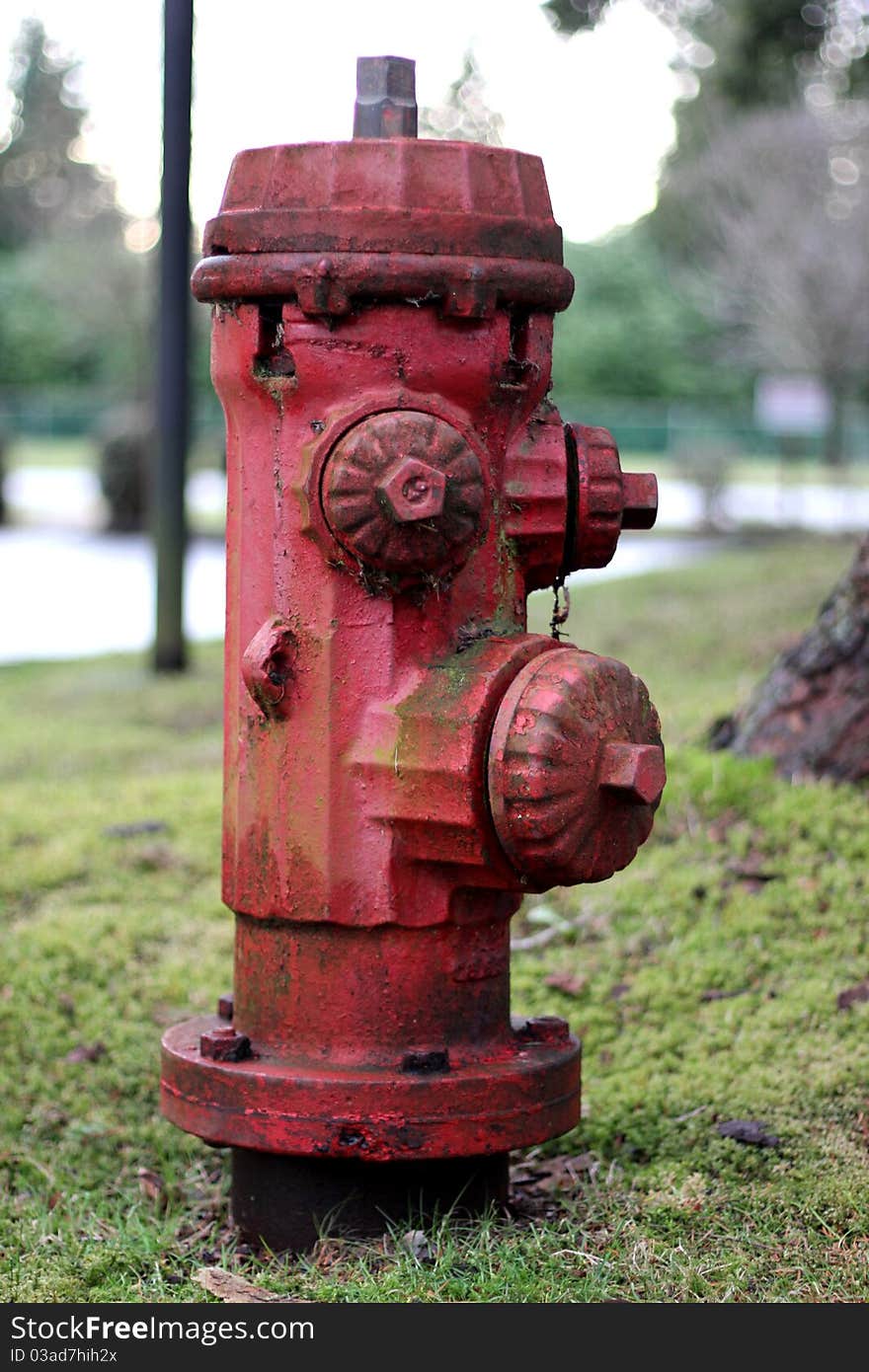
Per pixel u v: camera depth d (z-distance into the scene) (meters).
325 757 2.74
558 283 2.82
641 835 2.76
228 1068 2.76
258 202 2.75
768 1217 2.90
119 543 20.22
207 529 20.12
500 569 2.84
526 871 2.66
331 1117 2.69
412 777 2.68
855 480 30.56
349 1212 2.84
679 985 3.86
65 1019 4.01
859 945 3.93
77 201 38.81
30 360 47.38
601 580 10.73
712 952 3.99
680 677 6.96
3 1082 3.71
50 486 32.41
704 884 4.32
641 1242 2.81
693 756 4.88
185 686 8.67
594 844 2.67
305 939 2.80
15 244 48.41
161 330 8.87
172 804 5.74
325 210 2.68
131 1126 3.54
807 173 20.23
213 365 2.88
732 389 41.19
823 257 20.23
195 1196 3.28
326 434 2.69
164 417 8.95
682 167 22.69
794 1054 3.47
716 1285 2.68
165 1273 2.88
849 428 39.16
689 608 8.88
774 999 3.75
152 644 9.18
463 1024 2.83
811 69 14.09
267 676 2.70
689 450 28.38
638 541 18.55
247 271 2.72
